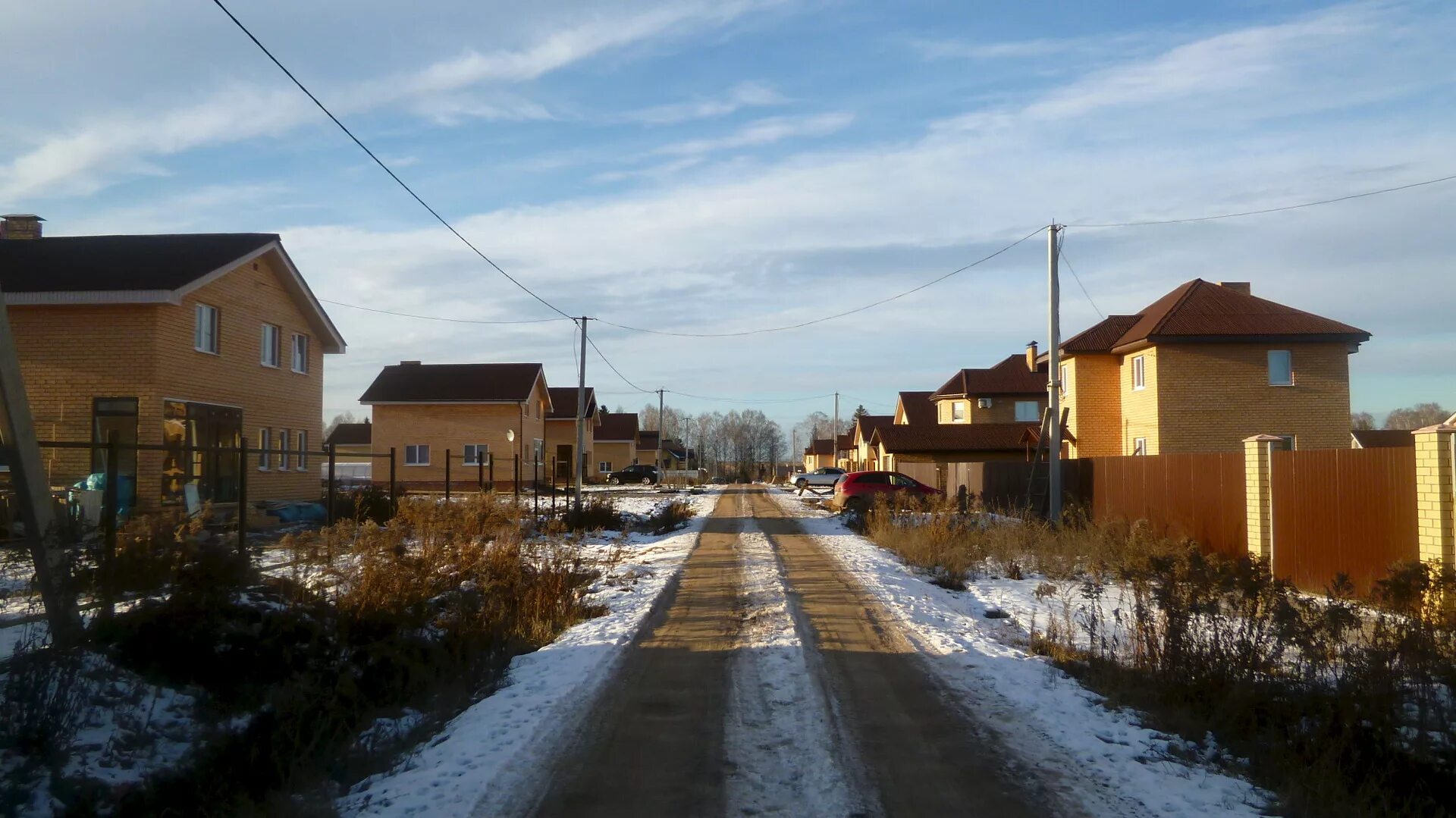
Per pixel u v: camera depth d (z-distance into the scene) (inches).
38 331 794.2
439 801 211.6
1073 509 790.5
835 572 617.0
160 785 217.3
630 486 2511.1
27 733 212.8
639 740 255.4
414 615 344.5
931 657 356.8
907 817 201.9
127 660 266.1
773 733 261.3
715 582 571.2
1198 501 632.4
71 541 282.0
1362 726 238.4
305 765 232.7
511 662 354.9
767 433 5502.0
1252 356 1091.9
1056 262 836.6
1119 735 260.2
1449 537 403.2
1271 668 276.4
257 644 283.6
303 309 1072.8
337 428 2822.3
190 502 751.1
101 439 786.8
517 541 501.4
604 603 489.4
